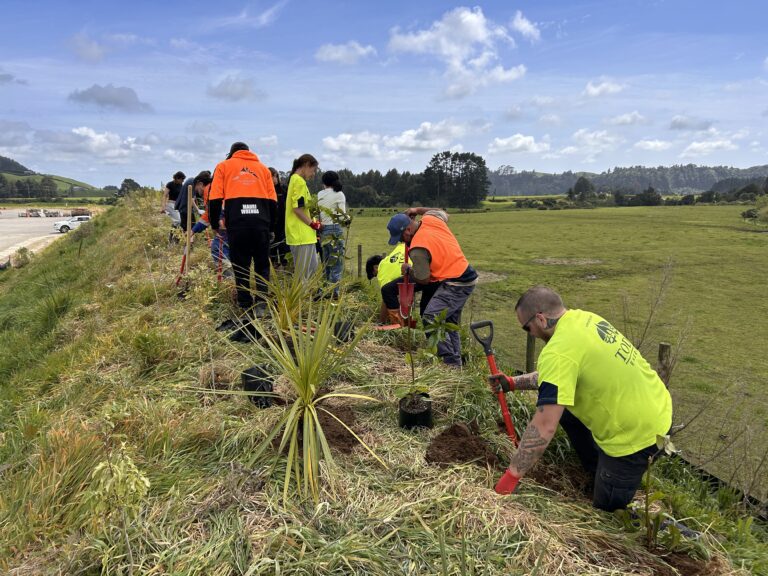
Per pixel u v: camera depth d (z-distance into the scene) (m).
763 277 18.31
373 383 3.64
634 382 2.36
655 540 2.25
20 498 2.38
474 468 2.72
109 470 2.17
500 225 50.91
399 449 2.86
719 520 2.84
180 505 2.29
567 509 2.46
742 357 8.70
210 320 4.84
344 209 6.39
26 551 2.11
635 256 25.00
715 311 12.90
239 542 2.05
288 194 5.28
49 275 13.30
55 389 4.29
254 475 2.50
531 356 5.67
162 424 2.92
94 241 18.06
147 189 23.11
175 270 7.40
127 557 1.99
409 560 2.00
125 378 3.88
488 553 2.04
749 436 4.30
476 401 3.41
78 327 6.52
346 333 4.33
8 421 3.91
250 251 4.83
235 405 3.33
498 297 15.13
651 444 2.34
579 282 17.98
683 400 6.65
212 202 4.75
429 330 3.02
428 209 4.59
